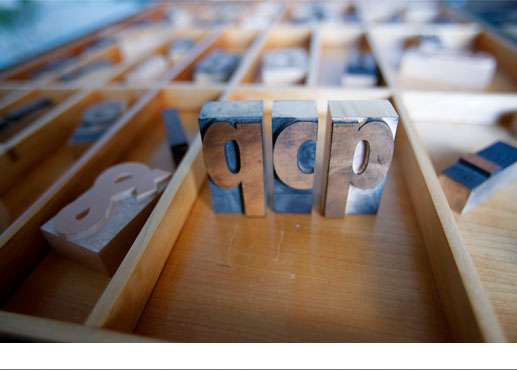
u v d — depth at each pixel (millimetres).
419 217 776
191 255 735
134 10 3406
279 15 2566
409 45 2043
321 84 1611
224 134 695
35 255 732
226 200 818
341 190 759
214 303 632
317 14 2580
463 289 515
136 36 2340
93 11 3135
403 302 619
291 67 1557
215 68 1600
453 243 584
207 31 2258
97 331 473
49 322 490
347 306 616
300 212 833
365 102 719
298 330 580
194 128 1250
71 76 1613
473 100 1108
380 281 659
